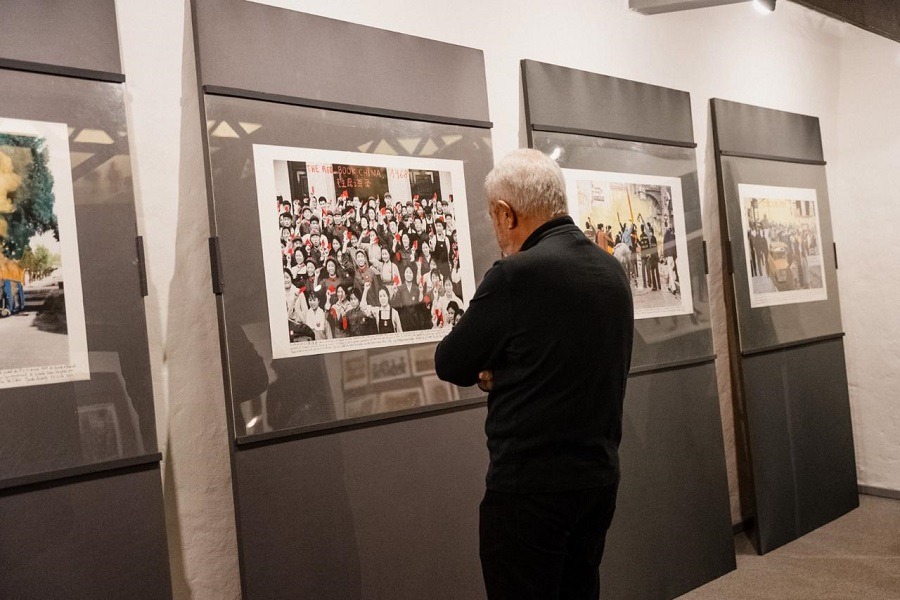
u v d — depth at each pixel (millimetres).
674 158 3797
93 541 2035
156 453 2150
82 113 2105
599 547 2020
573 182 3332
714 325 4109
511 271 1853
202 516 2398
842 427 4590
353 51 2654
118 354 2115
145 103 2338
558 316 1828
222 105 2340
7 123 1979
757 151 4312
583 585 1998
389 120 2727
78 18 2115
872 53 4738
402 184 2736
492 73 3215
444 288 2809
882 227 4742
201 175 2436
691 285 3777
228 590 2445
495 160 3184
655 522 3441
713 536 3674
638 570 3340
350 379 2543
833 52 4840
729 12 4352
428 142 2830
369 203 2641
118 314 2125
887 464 4789
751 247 4184
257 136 2404
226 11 2371
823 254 4645
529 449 1841
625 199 3537
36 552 1952
